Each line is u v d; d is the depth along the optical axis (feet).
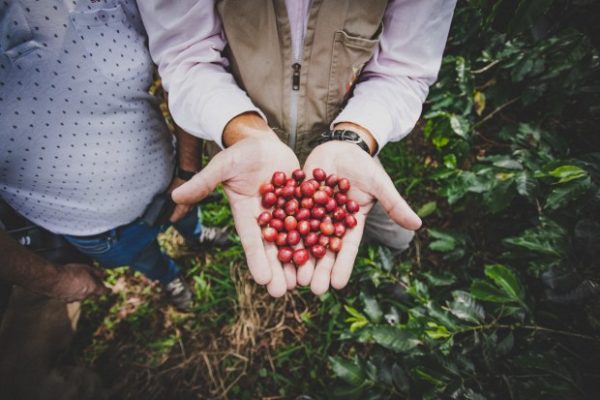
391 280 1.85
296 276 1.40
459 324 1.47
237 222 1.40
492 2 1.53
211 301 2.17
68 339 2.00
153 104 1.36
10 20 0.98
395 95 1.31
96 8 1.07
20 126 1.11
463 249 1.79
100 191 1.34
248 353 2.05
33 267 1.33
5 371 1.72
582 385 1.18
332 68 1.27
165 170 1.51
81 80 1.12
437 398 1.28
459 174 1.69
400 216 1.26
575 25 1.65
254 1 1.13
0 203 1.32
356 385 1.48
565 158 1.64
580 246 1.32
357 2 1.13
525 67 1.61
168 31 1.18
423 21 1.18
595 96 1.67
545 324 1.40
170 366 2.04
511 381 1.26
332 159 1.36
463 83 1.74
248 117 1.30
